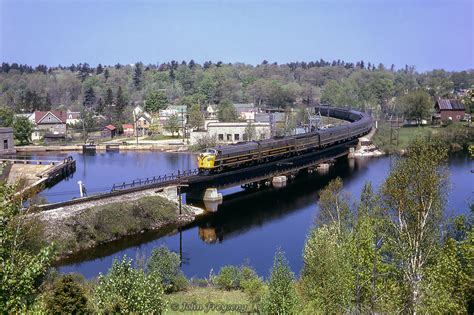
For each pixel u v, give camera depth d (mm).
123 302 21094
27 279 14555
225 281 36750
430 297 23578
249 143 81062
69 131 177500
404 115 164750
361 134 126500
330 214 38156
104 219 52312
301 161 96562
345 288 24844
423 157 27312
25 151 138375
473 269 23844
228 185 74438
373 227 28219
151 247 50688
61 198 70000
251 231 57406
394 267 26312
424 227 26891
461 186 72438
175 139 155125
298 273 42094
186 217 61688
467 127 124500
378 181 82875
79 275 35562
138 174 96562
